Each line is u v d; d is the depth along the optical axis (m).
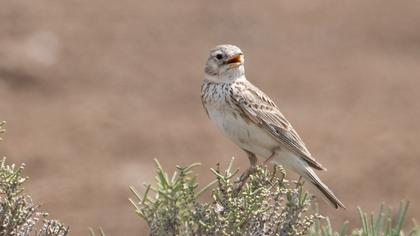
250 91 8.51
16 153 16.86
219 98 8.48
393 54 22.61
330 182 16.09
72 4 23.84
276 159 8.48
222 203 6.13
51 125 18.17
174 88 20.36
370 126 18.56
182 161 16.80
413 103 19.78
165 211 6.11
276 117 8.46
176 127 18.41
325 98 20.05
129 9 24.08
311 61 22.00
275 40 22.97
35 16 22.72
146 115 18.97
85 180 15.98
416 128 18.50
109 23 23.16
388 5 25.28
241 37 23.02
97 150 17.27
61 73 20.52
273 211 6.21
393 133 18.22
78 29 22.50
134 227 14.06
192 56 21.91
